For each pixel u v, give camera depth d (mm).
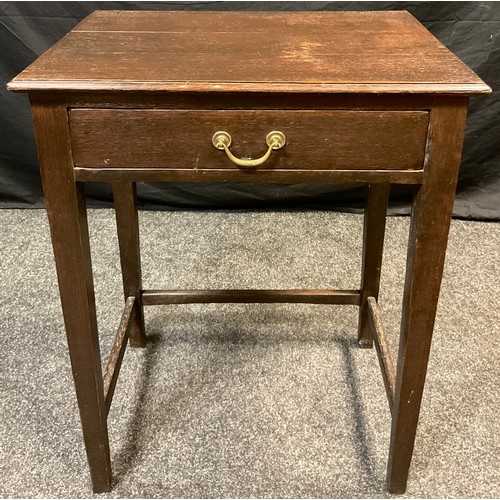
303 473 1025
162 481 1014
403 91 714
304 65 791
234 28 977
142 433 1097
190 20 1023
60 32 1603
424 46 866
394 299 1436
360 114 745
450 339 1314
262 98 737
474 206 1753
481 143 1680
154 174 785
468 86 715
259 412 1138
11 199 1813
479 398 1169
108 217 1777
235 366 1246
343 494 994
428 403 1157
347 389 1188
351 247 1639
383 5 1560
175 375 1224
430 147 756
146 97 738
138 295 1234
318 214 1789
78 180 787
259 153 771
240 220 1765
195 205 1812
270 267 1555
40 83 722
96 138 761
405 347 888
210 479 1016
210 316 1392
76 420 1120
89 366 906
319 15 1061
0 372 1223
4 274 1521
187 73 759
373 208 1152
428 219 799
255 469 1032
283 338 1323
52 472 1029
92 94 734
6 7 1571
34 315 1382
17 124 1693
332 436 1090
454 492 997
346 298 1245
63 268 840
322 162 774
